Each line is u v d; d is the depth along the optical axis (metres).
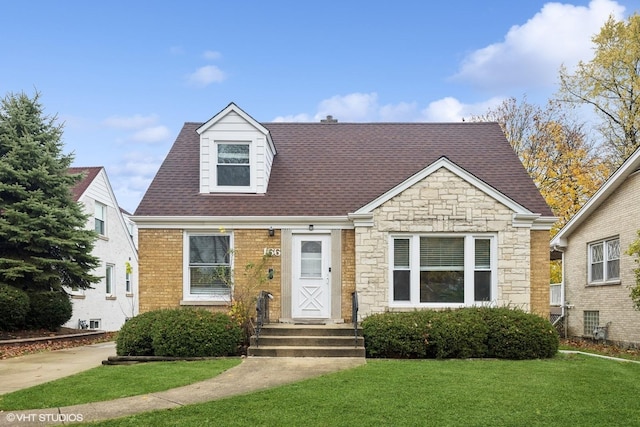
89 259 19.78
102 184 26.48
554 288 24.33
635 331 17.33
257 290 15.12
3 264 17.67
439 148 18.59
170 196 16.05
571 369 10.91
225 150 16.56
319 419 7.20
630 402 8.14
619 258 18.44
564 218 30.58
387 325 12.55
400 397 8.29
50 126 19.94
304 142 19.16
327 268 15.30
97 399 8.30
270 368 10.70
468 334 12.41
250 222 15.25
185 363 11.48
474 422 7.10
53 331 18.64
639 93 29.47
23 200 18.42
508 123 34.94
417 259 14.61
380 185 16.59
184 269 15.27
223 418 7.25
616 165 30.47
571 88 31.94
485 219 14.47
